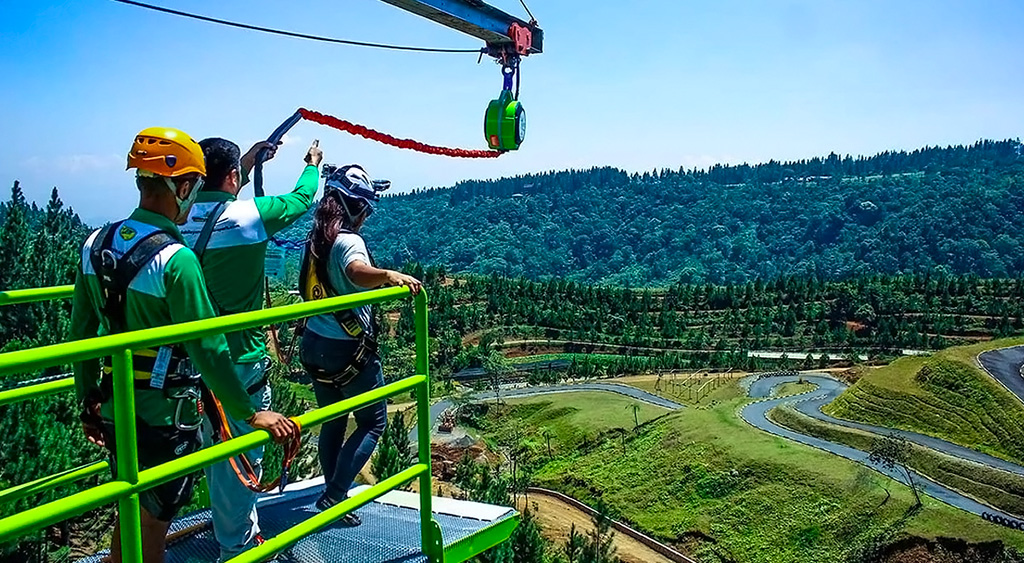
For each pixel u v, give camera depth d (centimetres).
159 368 361
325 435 546
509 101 684
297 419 359
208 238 423
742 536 6988
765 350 16538
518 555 4144
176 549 480
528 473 9525
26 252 2947
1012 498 6762
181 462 312
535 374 14012
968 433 8362
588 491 8525
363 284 473
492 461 9944
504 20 662
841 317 18150
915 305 18138
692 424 9156
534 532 4166
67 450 1178
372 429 533
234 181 443
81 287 374
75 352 271
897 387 9375
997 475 7062
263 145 518
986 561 5912
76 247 3212
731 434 8556
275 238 521
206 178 433
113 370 291
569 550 6028
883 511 6600
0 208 4197
